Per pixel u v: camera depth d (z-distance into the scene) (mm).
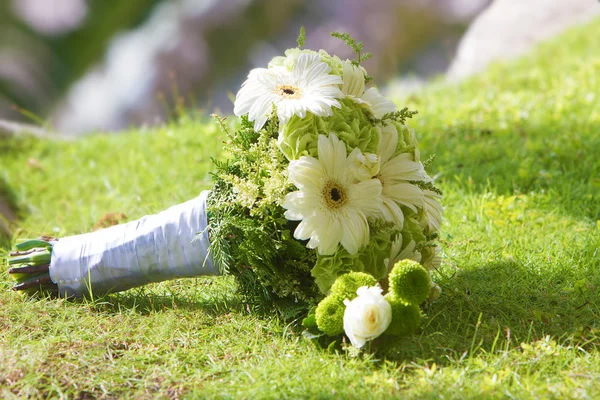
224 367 3828
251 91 4129
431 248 4395
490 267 4859
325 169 3988
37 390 3559
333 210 3975
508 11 13953
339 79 4148
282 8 18938
